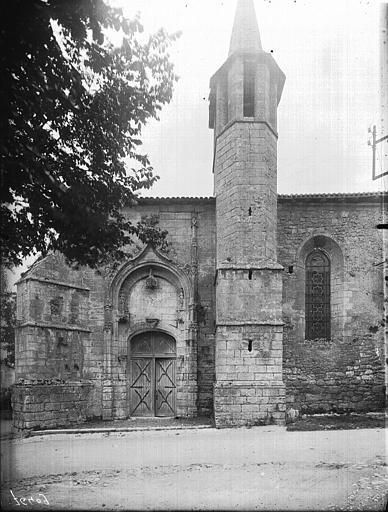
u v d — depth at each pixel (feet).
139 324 64.23
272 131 61.21
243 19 62.95
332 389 62.69
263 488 32.50
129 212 65.62
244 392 54.70
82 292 62.13
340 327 64.34
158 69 37.58
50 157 35.50
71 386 58.39
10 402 55.47
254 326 55.88
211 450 43.52
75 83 34.27
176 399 63.05
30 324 55.06
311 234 66.03
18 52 30.45
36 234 36.11
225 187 60.08
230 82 61.67
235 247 57.57
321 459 39.42
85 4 31.86
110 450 44.65
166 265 64.75
